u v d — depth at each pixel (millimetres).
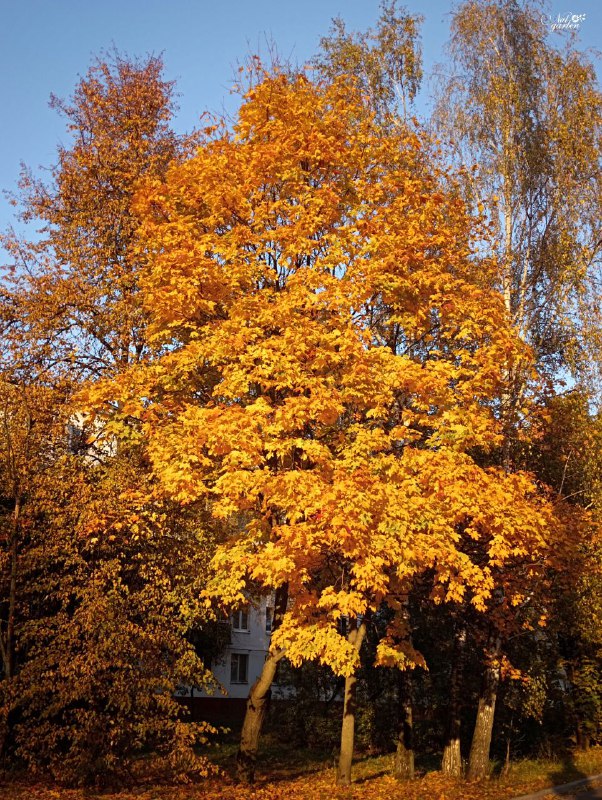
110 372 16828
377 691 23266
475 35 20297
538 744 21219
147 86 21766
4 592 13758
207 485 12719
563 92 19500
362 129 15281
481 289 14422
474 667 20469
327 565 12711
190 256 12789
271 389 13047
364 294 12539
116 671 12883
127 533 13836
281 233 13227
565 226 18156
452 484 11414
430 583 15016
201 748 21703
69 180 19375
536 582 15484
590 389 17688
